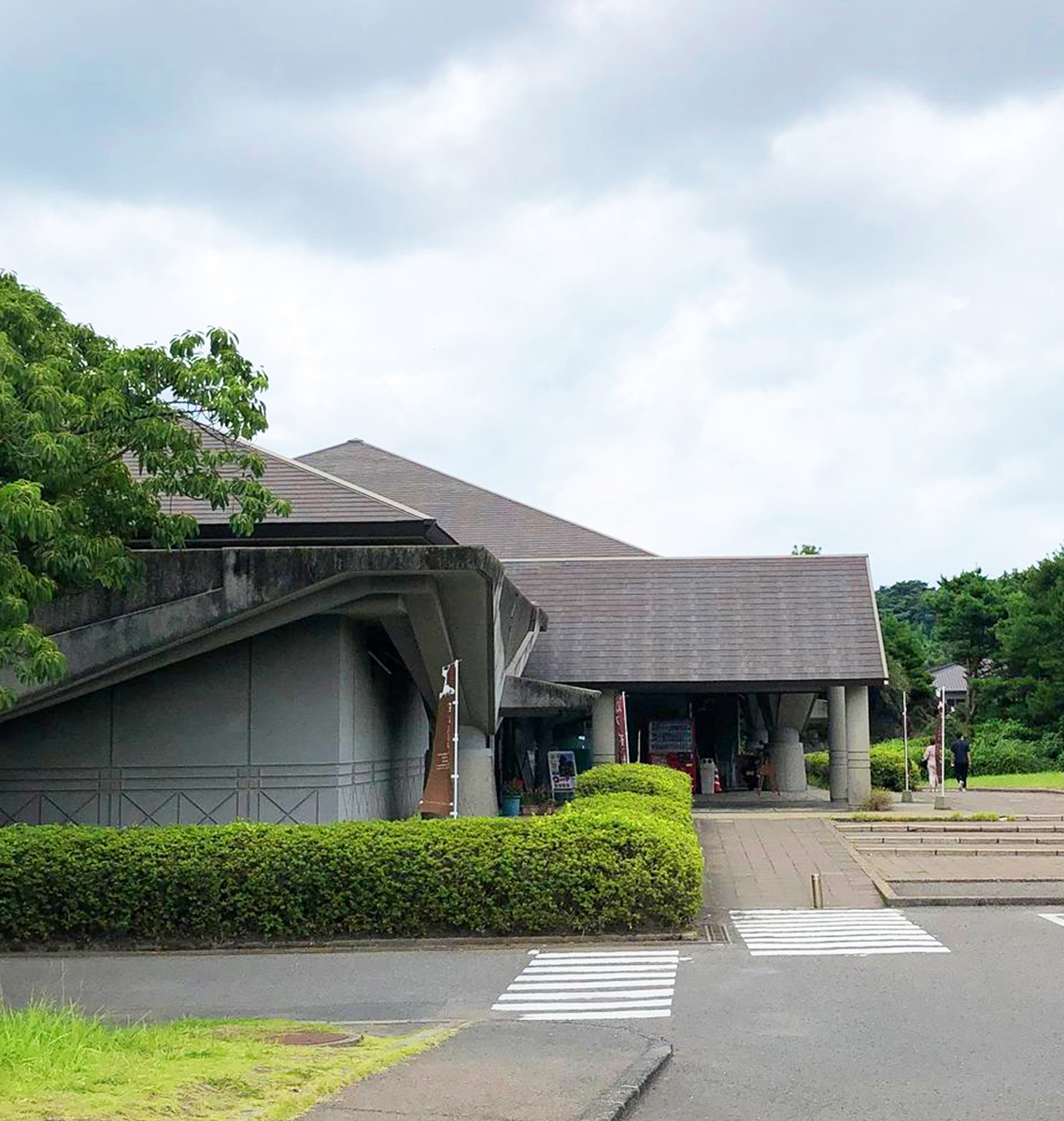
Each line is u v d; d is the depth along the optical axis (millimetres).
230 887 14750
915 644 65438
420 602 19672
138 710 20484
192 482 14945
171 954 14430
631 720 39312
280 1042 8594
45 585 12531
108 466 14555
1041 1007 10398
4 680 17859
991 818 27125
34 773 20453
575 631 33656
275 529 20141
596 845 14672
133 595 18125
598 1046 8688
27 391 12969
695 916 15359
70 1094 6305
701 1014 10336
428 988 11891
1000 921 15422
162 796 20297
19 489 11312
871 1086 7949
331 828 15289
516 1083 7473
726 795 36688
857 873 19391
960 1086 7930
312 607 18906
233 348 14781
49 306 15227
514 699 27422
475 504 45844
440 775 19062
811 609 33844
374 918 14734
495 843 14766
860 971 12219
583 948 14031
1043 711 61438
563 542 44344
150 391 14461
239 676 20453
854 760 32375
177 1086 6652
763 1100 7656
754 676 32156
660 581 34969
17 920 14766
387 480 46719
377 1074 7531
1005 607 67875
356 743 21453
